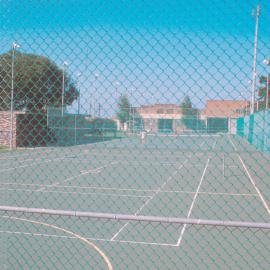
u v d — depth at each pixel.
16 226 8.78
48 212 3.95
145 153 27.55
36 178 17.28
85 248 7.36
